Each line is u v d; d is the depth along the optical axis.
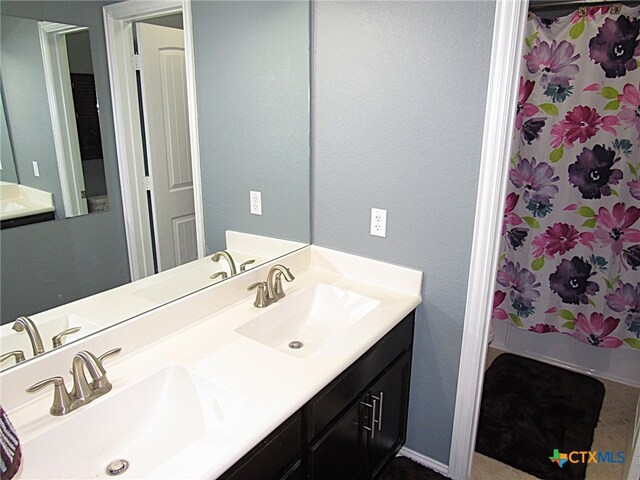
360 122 1.79
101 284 1.33
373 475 1.77
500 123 1.52
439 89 1.60
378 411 1.68
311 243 2.08
